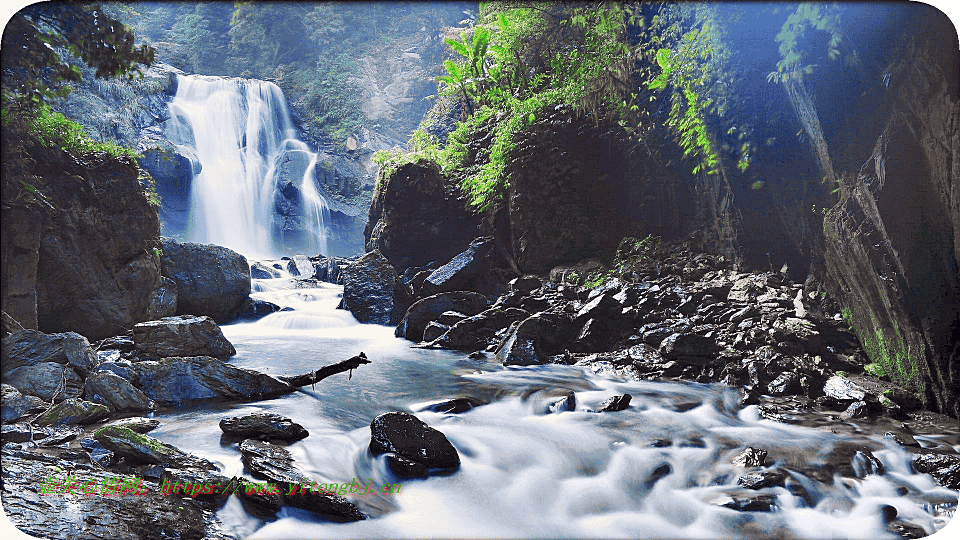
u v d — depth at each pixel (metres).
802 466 5.00
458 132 15.09
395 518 4.33
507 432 5.71
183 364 6.77
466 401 6.47
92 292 9.27
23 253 8.05
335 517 4.28
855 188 6.85
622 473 4.96
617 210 11.66
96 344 8.66
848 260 7.04
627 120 11.24
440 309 10.49
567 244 11.95
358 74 28.16
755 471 4.88
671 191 10.63
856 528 4.26
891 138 6.23
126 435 5.01
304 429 5.50
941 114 5.57
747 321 7.84
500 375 7.69
